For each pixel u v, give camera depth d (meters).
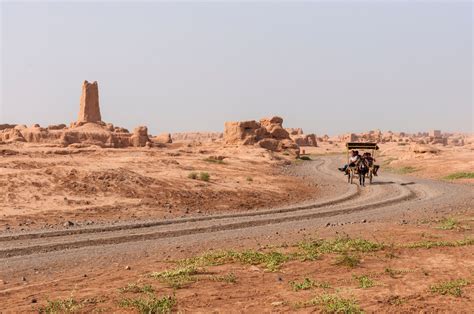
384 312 8.30
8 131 101.31
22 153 51.00
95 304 8.90
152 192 28.58
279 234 18.02
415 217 22.92
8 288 10.68
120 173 30.69
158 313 8.29
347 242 15.23
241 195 31.16
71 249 15.32
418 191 36.62
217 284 10.43
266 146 96.44
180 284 10.33
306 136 164.12
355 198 32.34
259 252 14.13
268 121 105.56
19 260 13.59
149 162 45.84
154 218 22.48
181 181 32.62
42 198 24.95
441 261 12.66
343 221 21.62
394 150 104.19
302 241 16.27
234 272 11.66
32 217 21.14
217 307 8.70
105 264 13.36
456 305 8.70
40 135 97.50
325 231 18.55
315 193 35.94
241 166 57.56
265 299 9.20
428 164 65.69
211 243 16.28
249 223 20.78
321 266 12.25
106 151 64.75
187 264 12.74
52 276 12.06
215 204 27.92
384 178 49.34
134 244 16.08
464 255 13.40
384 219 22.33
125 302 8.77
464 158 67.38
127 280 11.05
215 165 53.34
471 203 29.08
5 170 29.44
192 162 53.91
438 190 37.16
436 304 8.76
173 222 20.94
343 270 11.80
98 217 22.20
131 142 100.56
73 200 25.08
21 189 25.77
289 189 36.66
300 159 93.31
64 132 100.88
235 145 94.19
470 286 10.05
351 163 42.62
